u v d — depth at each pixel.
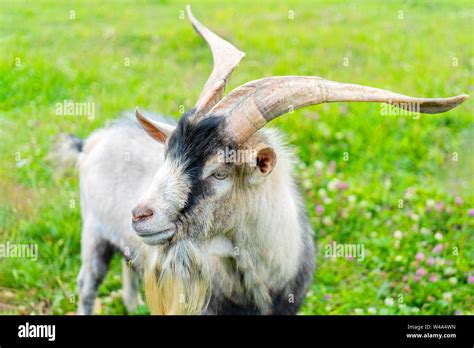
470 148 3.02
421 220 2.55
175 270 1.72
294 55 3.84
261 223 1.73
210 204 1.65
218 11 4.76
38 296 2.37
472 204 2.63
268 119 1.67
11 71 3.54
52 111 3.20
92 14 4.67
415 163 2.93
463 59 3.79
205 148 1.63
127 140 2.16
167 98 3.31
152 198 1.62
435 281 2.29
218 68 1.85
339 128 3.09
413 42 4.05
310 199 2.65
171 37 4.16
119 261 2.52
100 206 2.14
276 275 1.79
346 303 2.28
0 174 2.74
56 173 2.42
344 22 4.50
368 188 2.74
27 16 4.55
